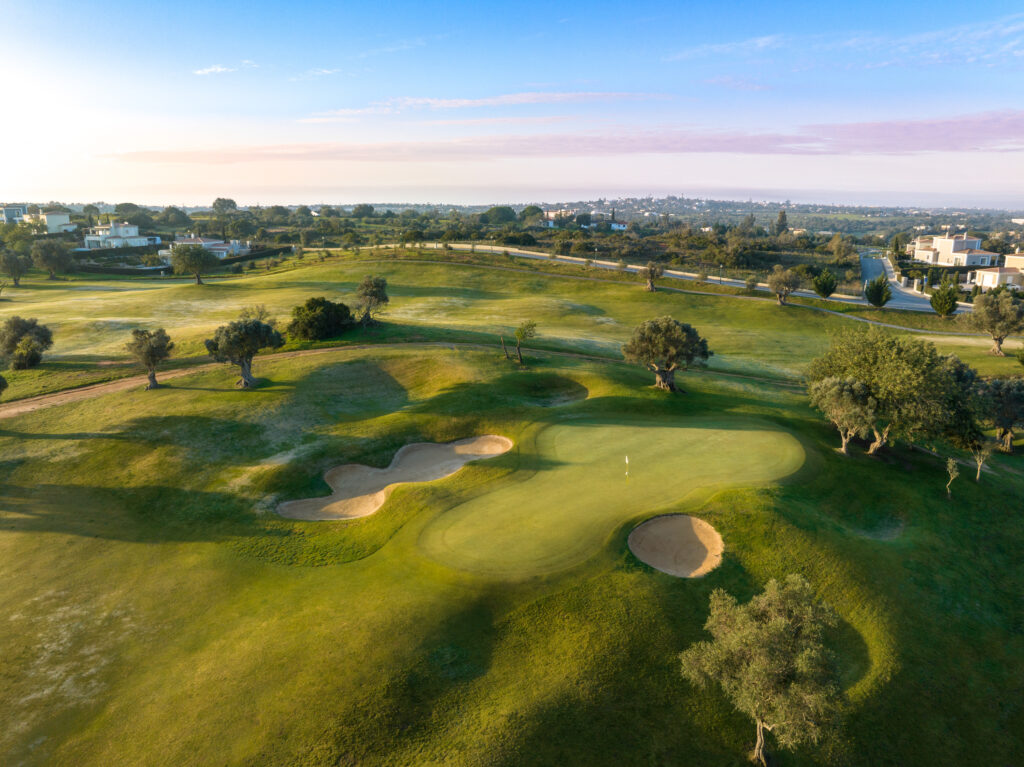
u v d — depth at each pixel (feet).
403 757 58.95
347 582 85.92
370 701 64.34
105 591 88.02
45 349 213.46
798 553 91.35
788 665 55.77
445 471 126.93
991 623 88.63
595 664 70.64
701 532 94.43
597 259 547.49
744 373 235.61
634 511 97.76
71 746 61.52
